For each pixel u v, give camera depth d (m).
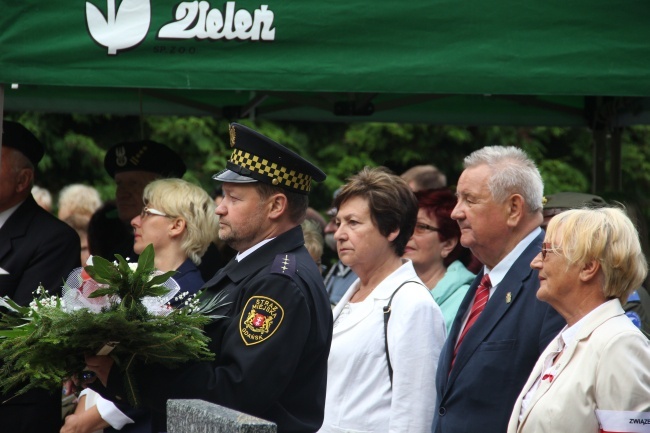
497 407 6.61
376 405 7.38
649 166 26.05
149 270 6.25
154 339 6.13
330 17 7.55
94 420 8.20
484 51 7.61
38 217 9.14
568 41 7.64
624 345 5.48
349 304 7.86
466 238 7.07
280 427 6.49
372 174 7.84
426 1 7.59
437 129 25.72
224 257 12.12
